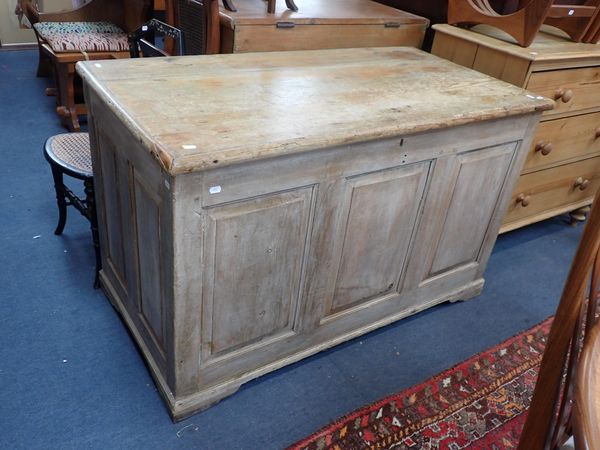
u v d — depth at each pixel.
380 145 1.25
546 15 1.63
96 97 1.31
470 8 1.84
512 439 1.39
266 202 1.14
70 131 2.72
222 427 1.33
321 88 1.41
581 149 2.10
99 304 1.68
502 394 1.53
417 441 1.36
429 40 2.21
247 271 1.21
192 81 1.33
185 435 1.30
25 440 1.24
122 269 1.49
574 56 1.74
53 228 2.01
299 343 1.48
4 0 3.59
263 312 1.32
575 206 2.35
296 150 1.08
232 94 1.28
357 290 1.51
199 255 1.10
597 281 0.70
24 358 1.45
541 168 2.02
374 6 2.19
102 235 1.59
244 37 1.68
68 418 1.30
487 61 1.79
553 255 2.26
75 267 1.83
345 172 1.23
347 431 1.35
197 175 1.00
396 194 1.38
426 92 1.48
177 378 1.26
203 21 1.74
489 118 1.39
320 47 1.87
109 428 1.29
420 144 1.33
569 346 0.64
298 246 1.27
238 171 1.05
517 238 2.37
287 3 1.86
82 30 2.88
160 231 1.11
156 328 1.32
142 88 1.25
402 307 1.70
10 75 3.35
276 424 1.36
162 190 1.04
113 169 1.33
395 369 1.58
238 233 1.14
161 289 1.21
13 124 2.73
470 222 1.67
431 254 1.63
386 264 1.53
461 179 1.51
